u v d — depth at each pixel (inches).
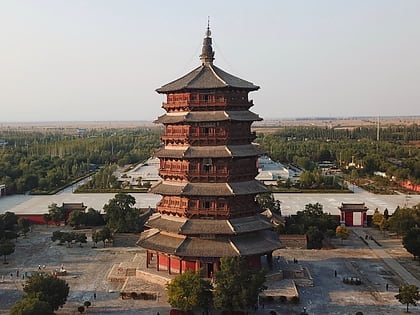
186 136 3203.7
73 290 3257.9
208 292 2751.0
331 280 3496.6
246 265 3019.2
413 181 7691.9
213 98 3203.7
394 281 3491.6
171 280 2928.2
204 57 3472.0
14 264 3882.9
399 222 4729.3
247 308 2883.9
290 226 4687.5
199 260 3117.6
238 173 3206.2
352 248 4456.2
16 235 4643.2
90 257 4099.4
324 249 4409.5
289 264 3602.4
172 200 3299.7
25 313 2381.9
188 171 3193.9
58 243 4589.1
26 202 6535.4
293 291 3075.8
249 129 3351.4
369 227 5383.9
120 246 4493.1
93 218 5310.0
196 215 3169.3
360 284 3400.6
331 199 6747.1
